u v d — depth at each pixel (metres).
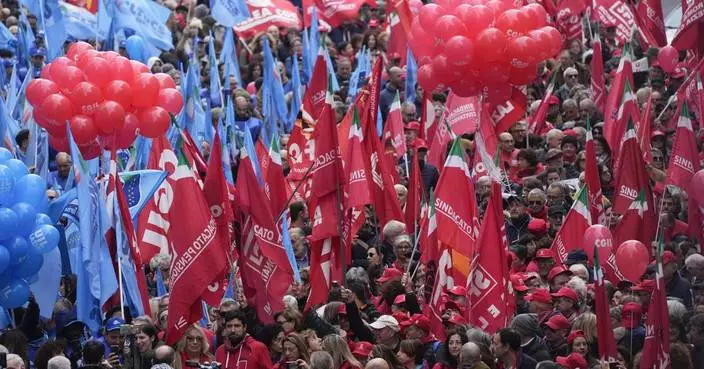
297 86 43.75
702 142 36.50
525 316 26.16
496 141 36.81
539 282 29.14
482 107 36.88
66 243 30.75
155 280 31.78
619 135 37.22
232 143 38.47
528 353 25.97
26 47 45.91
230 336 26.56
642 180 32.47
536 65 36.22
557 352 26.84
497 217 28.19
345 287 28.19
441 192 29.64
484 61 35.97
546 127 40.59
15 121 40.12
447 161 29.66
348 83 45.66
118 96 31.42
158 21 47.00
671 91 43.69
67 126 30.25
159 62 43.81
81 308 28.66
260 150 36.19
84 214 28.91
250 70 48.81
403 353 26.05
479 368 24.61
